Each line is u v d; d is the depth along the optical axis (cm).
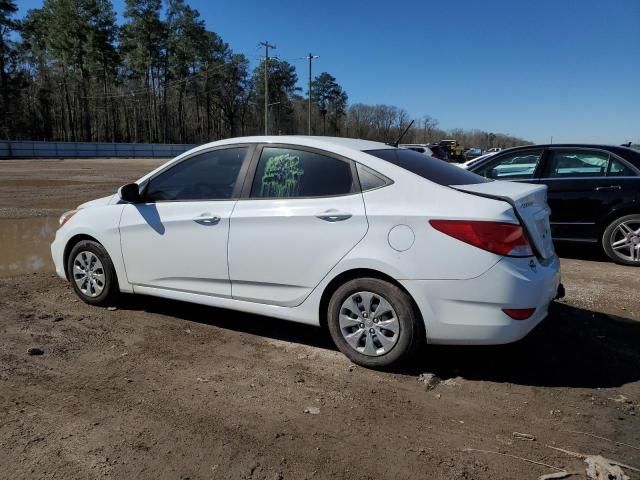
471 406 344
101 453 283
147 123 9556
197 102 9400
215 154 461
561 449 297
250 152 443
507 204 358
